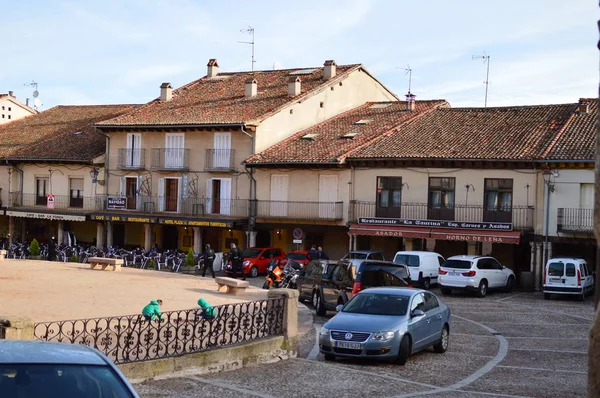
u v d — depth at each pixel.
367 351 14.95
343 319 15.71
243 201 42.16
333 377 13.42
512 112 39.84
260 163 40.38
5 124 58.19
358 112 46.75
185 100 48.91
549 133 35.66
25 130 55.62
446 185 35.75
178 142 44.62
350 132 42.12
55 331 14.41
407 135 39.22
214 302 21.20
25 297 19.95
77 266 31.70
